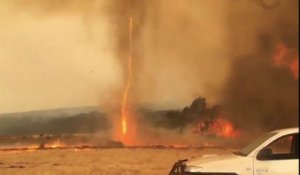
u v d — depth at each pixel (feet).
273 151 30.76
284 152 30.50
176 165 29.32
